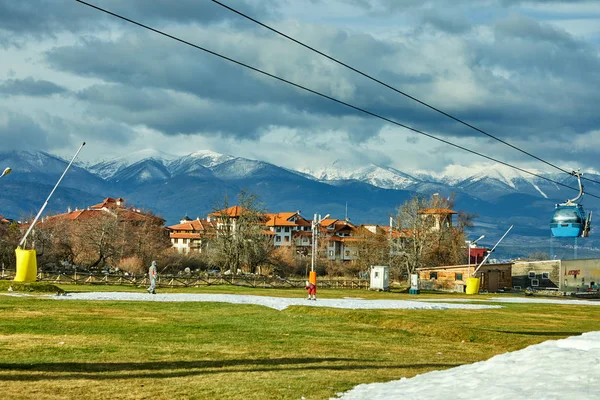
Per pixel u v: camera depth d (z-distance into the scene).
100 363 30.56
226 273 156.62
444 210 185.25
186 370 29.75
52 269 136.12
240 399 23.92
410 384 25.44
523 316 68.62
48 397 23.17
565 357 26.89
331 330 48.12
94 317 49.34
